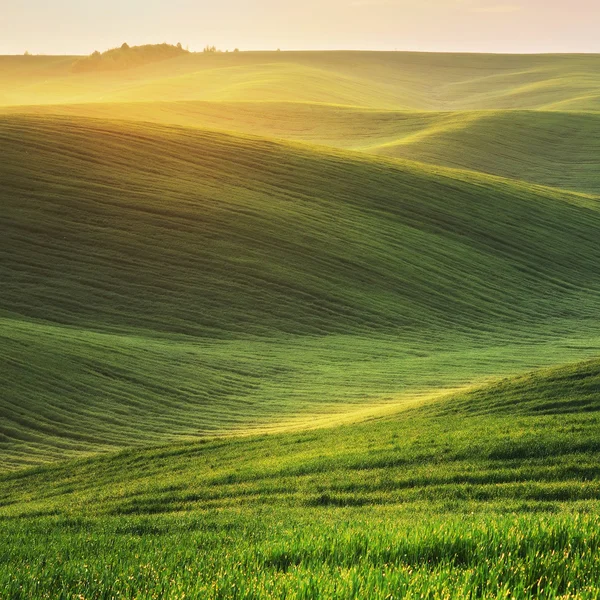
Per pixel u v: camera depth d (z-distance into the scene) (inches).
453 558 294.5
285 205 3115.2
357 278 2659.9
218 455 1043.3
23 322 2114.9
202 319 2311.8
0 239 2549.2
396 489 706.2
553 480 674.8
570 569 274.7
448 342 2308.1
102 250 2573.8
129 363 1856.5
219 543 430.0
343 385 1823.3
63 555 413.7
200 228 2780.5
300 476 808.9
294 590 251.8
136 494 842.2
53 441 1421.0
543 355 2167.8
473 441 826.8
